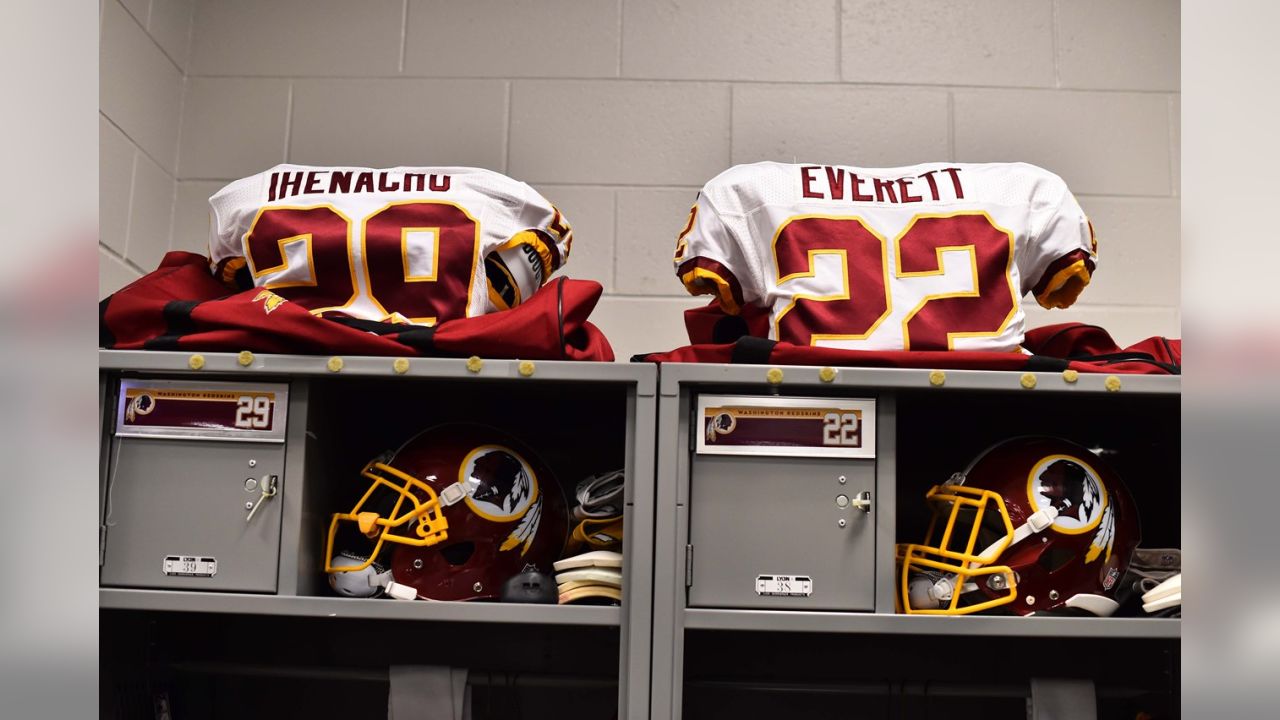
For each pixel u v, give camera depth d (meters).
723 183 1.53
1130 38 2.07
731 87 2.05
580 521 1.50
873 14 2.08
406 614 1.38
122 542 1.40
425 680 1.53
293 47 2.08
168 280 1.53
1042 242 1.51
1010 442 1.49
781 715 1.83
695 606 1.37
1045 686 1.56
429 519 1.43
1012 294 1.45
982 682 1.83
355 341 1.39
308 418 1.43
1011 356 1.39
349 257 1.47
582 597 1.42
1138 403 1.53
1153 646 1.83
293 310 1.39
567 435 1.85
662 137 2.04
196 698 1.82
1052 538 1.41
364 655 1.86
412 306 1.48
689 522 1.39
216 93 2.06
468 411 1.71
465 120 2.05
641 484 1.38
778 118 2.04
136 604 1.38
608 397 1.60
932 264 1.45
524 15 2.08
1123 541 1.45
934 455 1.82
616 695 1.83
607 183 2.02
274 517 1.40
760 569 1.38
